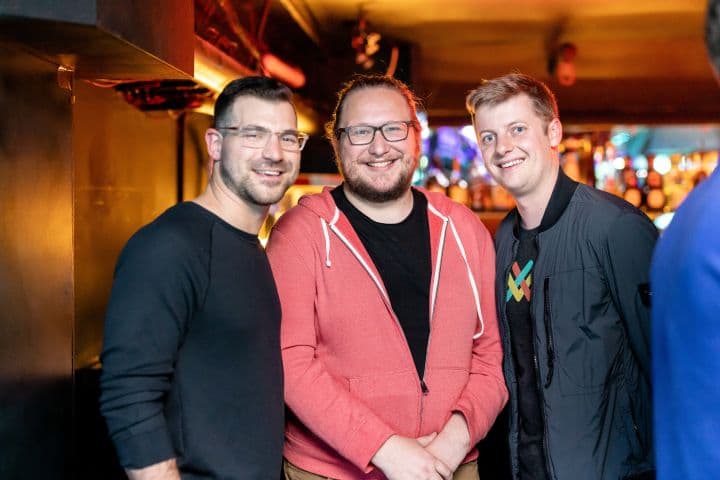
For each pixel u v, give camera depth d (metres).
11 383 1.47
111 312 1.38
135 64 1.78
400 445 1.67
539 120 1.83
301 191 4.83
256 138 1.50
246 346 1.50
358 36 4.05
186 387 1.44
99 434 2.55
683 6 3.75
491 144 1.89
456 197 5.48
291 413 1.86
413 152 1.88
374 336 1.79
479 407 1.84
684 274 0.78
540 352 1.80
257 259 1.57
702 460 0.76
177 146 3.44
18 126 1.52
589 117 6.09
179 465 1.43
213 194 1.56
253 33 3.50
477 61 4.93
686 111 6.04
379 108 1.84
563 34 4.30
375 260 1.85
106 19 1.47
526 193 1.87
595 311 1.75
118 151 2.92
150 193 3.20
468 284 1.91
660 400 0.85
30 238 1.55
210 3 2.91
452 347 1.86
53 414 1.63
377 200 1.86
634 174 5.61
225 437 1.46
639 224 1.72
